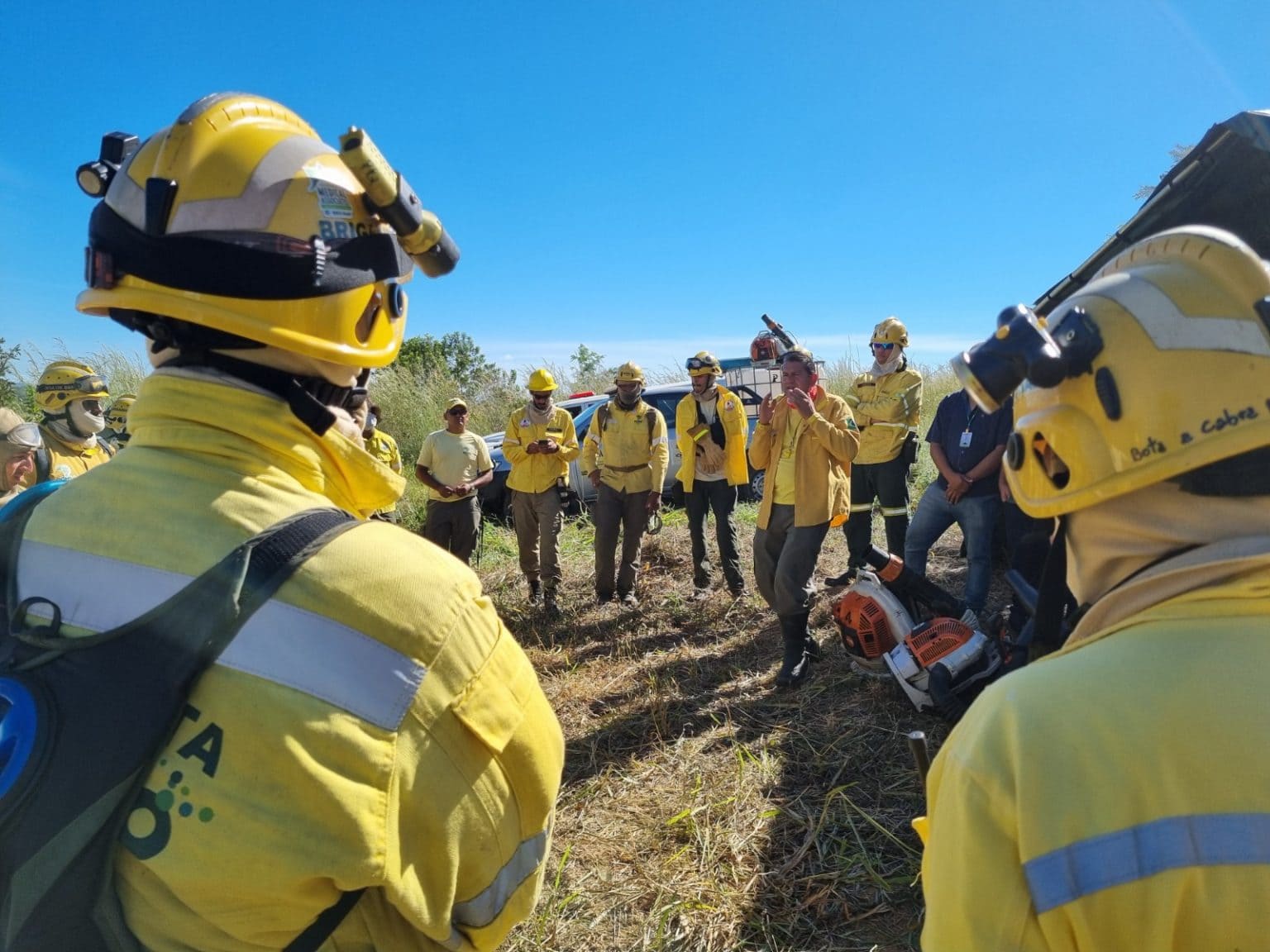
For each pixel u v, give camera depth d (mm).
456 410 5684
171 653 674
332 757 679
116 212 806
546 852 911
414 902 733
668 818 2834
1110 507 685
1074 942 588
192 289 770
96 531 755
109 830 647
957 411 4320
